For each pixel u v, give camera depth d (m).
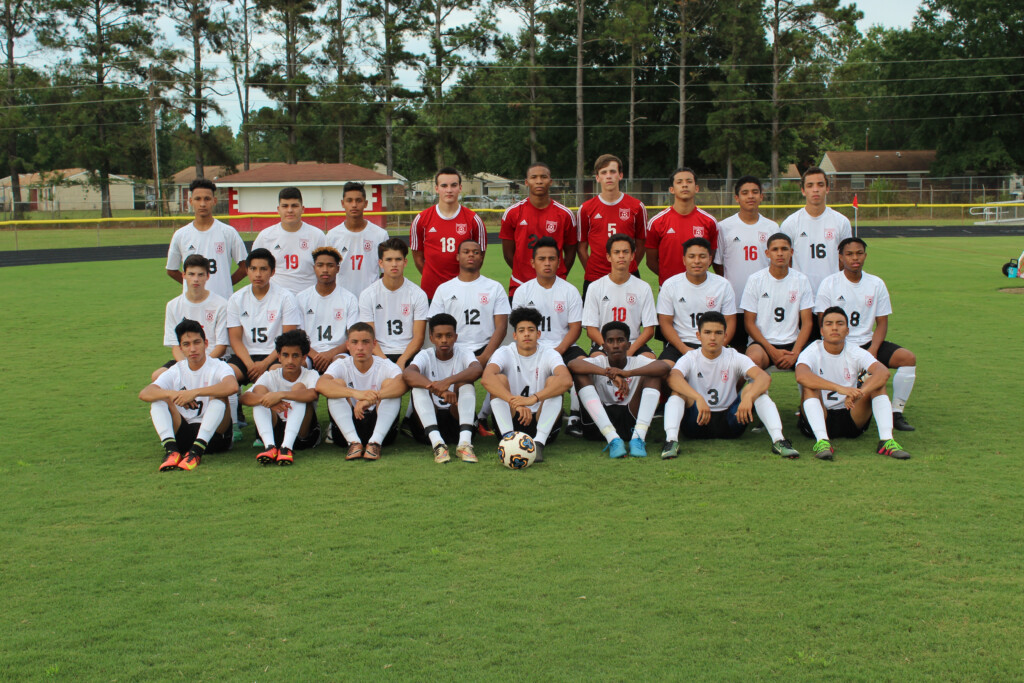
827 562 4.06
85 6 47.50
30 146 62.59
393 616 3.58
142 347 10.96
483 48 47.44
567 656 3.25
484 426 7.11
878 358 6.85
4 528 4.62
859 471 5.55
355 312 7.04
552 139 52.97
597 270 7.71
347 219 7.65
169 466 5.77
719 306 6.78
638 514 4.77
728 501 4.98
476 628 3.47
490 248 27.97
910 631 3.42
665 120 50.50
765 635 3.40
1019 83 49.00
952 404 7.38
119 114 49.09
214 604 3.71
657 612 3.59
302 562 4.14
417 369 6.31
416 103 48.56
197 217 7.65
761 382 6.14
